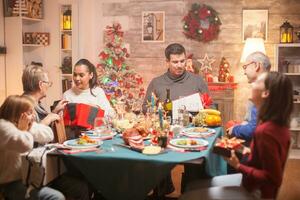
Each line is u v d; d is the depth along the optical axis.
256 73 2.77
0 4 5.17
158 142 2.38
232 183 2.39
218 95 5.35
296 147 5.39
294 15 5.37
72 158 2.22
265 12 5.42
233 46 5.54
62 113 2.88
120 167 2.15
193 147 2.32
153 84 3.68
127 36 5.79
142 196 2.15
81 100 3.41
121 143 2.53
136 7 5.73
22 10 5.18
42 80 2.74
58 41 5.70
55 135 2.65
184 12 5.62
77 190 2.53
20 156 2.33
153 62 5.77
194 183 2.46
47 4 5.68
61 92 5.75
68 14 5.66
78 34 5.71
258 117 1.97
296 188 2.57
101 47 5.84
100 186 2.20
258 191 1.93
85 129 2.88
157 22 5.70
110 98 4.94
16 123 2.31
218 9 5.53
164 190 3.42
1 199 2.35
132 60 5.81
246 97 5.55
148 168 2.11
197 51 5.63
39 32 5.68
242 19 5.48
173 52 3.51
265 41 5.46
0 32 5.20
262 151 1.83
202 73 5.59
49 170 2.33
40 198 2.27
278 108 1.85
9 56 5.27
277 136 1.82
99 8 5.80
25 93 2.76
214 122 3.10
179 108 3.17
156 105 3.26
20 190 2.30
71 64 5.70
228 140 2.21
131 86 5.34
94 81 3.52
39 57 5.75
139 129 2.62
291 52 5.44
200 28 5.57
